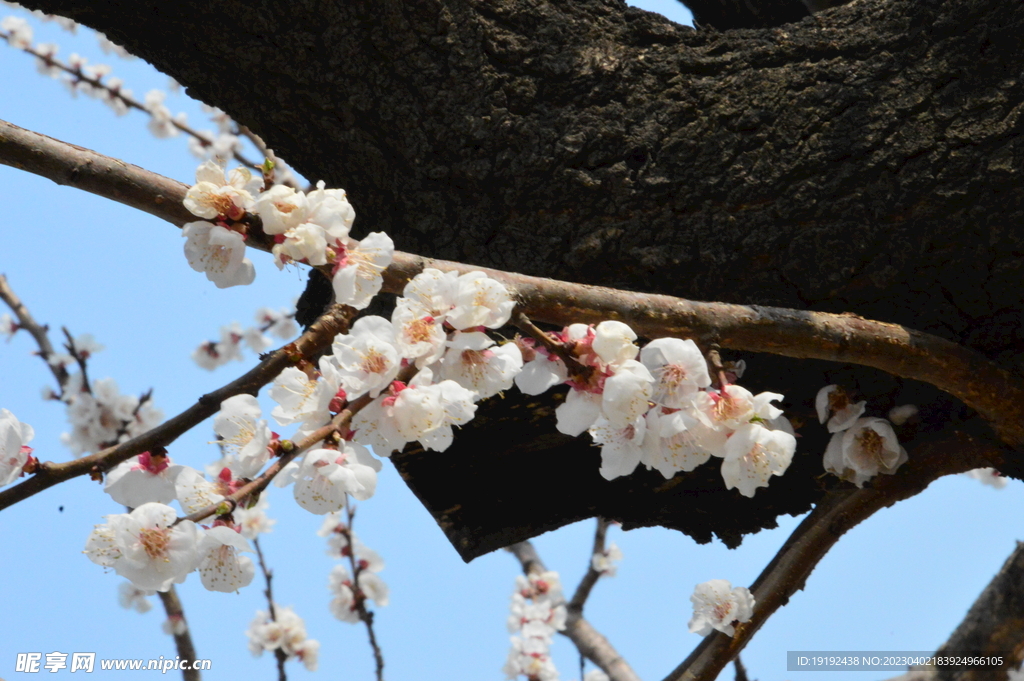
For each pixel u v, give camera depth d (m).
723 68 0.98
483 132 0.98
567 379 0.90
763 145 0.97
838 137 0.97
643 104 0.98
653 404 0.90
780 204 0.97
